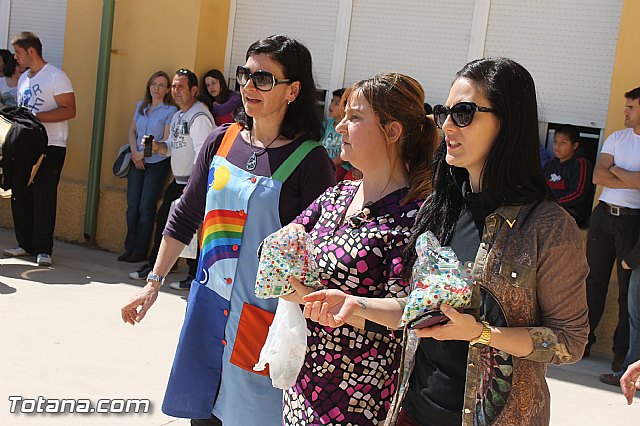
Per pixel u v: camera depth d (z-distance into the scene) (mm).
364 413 2562
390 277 2492
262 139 3232
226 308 3174
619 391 5695
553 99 7176
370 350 2549
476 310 2188
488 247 2189
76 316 6145
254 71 3145
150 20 8617
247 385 3115
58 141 7867
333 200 2746
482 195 2232
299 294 2523
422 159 2646
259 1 8430
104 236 8867
